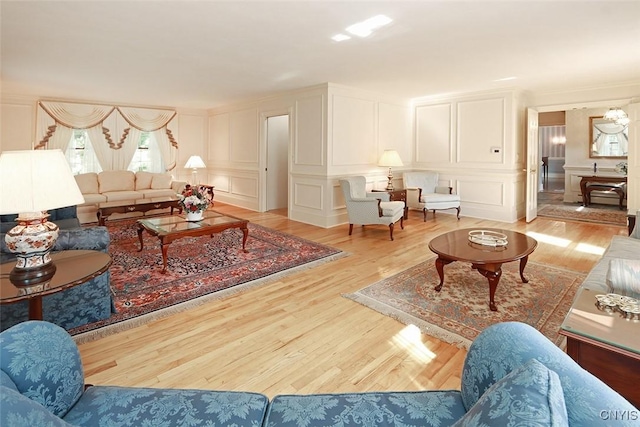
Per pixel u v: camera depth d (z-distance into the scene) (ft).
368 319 8.12
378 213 15.69
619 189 23.38
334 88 17.71
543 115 28.45
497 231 11.23
